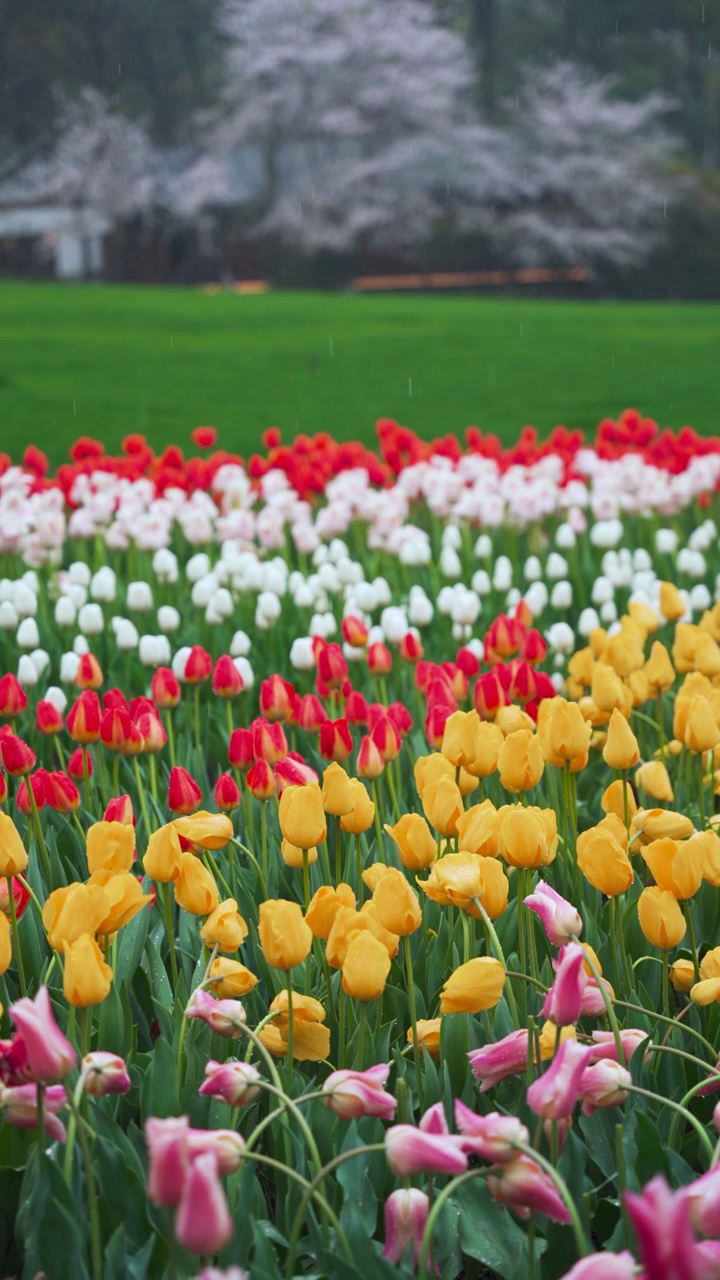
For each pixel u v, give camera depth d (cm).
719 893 310
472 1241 207
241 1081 195
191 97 5312
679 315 3288
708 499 813
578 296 4584
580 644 608
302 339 2720
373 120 4694
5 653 559
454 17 5581
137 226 4891
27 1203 204
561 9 5350
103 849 228
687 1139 241
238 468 780
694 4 5222
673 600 450
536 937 295
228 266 4847
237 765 332
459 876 220
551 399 1966
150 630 589
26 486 670
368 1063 241
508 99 5072
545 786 396
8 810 366
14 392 1969
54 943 200
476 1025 250
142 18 5156
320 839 244
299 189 4675
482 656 500
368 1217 210
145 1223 205
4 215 5062
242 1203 202
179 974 280
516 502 723
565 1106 176
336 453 827
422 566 707
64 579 566
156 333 2786
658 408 1867
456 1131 230
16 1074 189
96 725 340
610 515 750
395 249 4700
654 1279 138
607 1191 225
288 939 208
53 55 5119
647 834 268
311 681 529
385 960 205
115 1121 222
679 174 4534
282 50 4475
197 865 233
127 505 665
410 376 2222
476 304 3584
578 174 4484
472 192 4709
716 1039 255
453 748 278
